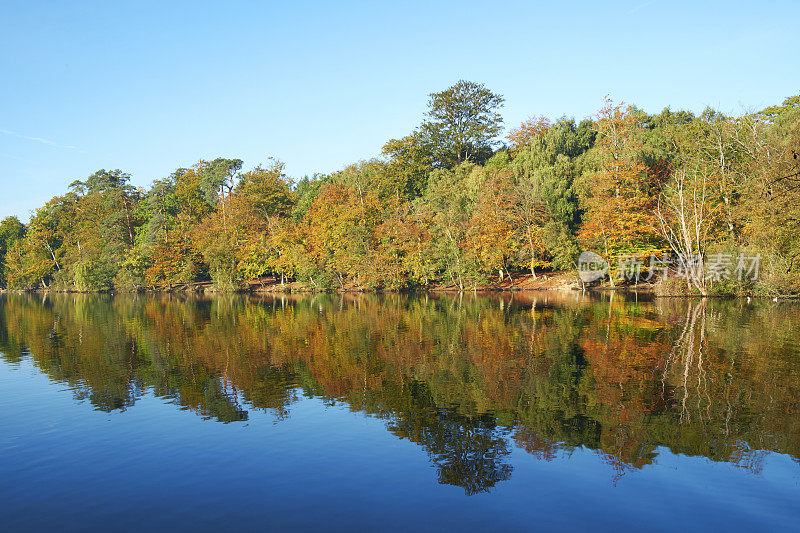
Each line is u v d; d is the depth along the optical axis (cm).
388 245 7125
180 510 929
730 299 4591
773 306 3966
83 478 1080
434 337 2814
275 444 1252
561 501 933
